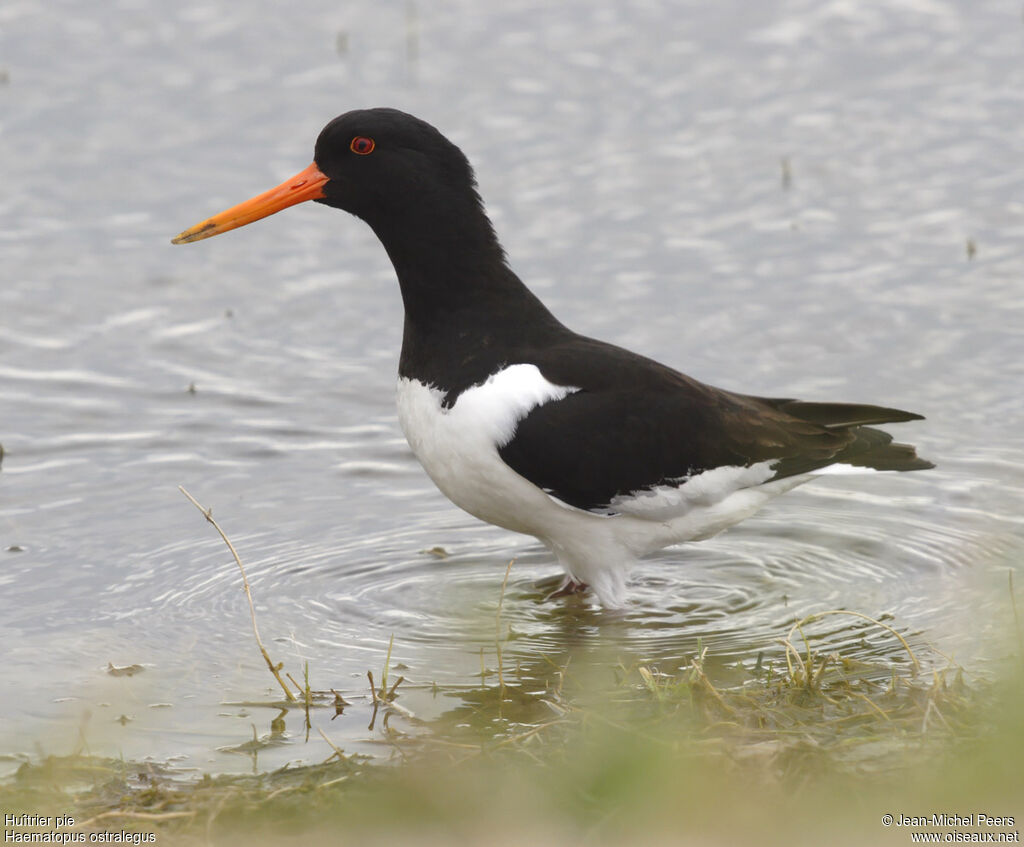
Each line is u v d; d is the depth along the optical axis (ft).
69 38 76.43
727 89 72.08
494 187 64.85
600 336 54.95
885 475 46.37
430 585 40.70
